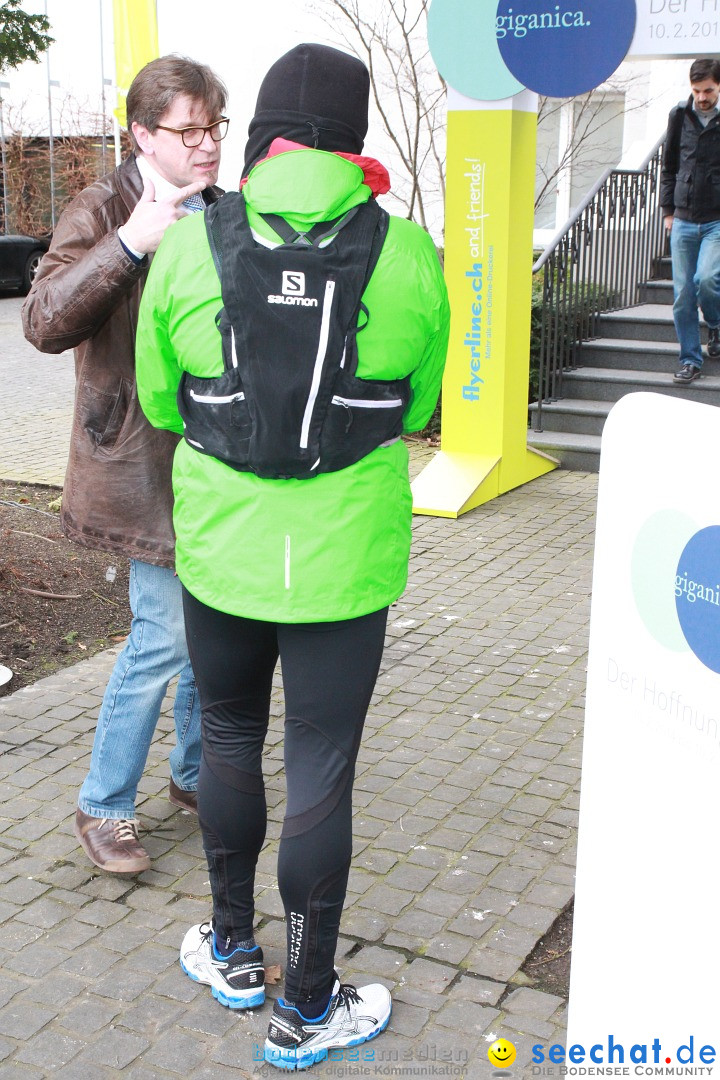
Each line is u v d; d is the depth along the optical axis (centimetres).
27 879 304
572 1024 188
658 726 160
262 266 199
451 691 427
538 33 557
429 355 220
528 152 668
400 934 282
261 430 203
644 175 935
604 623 170
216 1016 254
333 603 212
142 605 290
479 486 680
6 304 1739
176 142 269
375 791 351
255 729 241
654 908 165
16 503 654
